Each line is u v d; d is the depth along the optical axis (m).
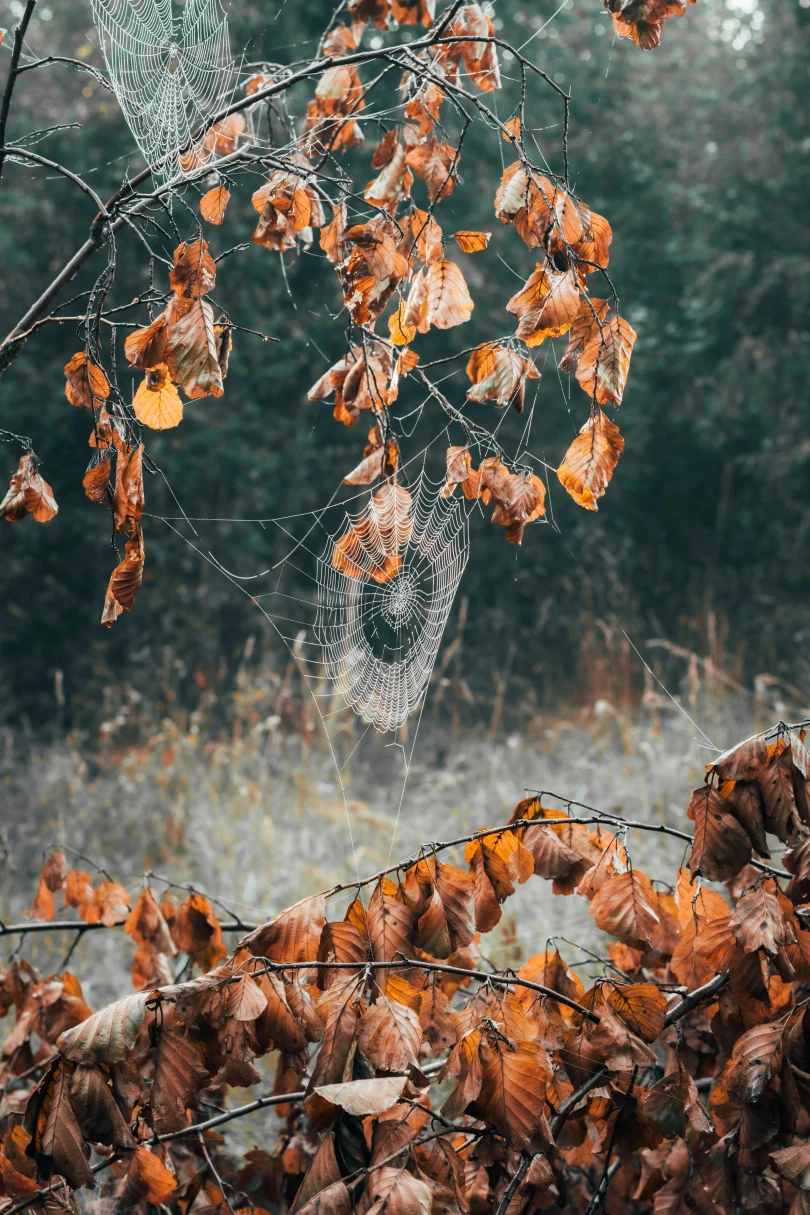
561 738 7.78
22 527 9.91
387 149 2.24
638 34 1.86
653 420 11.15
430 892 1.70
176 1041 1.54
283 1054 1.55
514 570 10.53
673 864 4.93
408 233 2.21
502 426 10.19
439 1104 3.20
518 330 1.74
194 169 2.10
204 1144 2.14
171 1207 2.06
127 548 1.75
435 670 9.56
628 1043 1.65
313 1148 2.12
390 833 6.07
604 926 1.74
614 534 10.99
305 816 6.37
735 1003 1.87
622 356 1.71
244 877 5.51
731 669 8.39
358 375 2.13
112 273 1.82
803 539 10.58
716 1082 1.93
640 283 11.69
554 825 1.89
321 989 1.63
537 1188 1.76
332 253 2.04
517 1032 1.58
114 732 8.23
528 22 11.01
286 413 10.42
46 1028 2.30
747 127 11.80
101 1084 1.49
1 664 10.09
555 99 10.98
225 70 2.70
